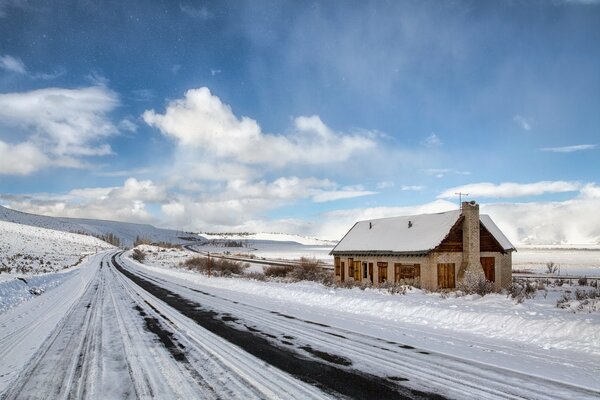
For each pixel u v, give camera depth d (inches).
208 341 444.8
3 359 384.2
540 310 543.5
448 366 333.4
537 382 289.1
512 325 465.4
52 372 337.1
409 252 1141.1
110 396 276.7
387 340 437.4
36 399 274.8
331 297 776.3
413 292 859.4
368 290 927.0
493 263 1175.6
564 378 297.7
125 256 4566.9
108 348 420.8
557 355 363.9
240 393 277.0
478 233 1120.2
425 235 1164.5
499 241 1228.5
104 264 2869.1
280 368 335.9
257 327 528.4
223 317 619.8
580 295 680.4
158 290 1122.7
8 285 1016.2
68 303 836.6
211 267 2282.2
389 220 1417.3
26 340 471.8
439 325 519.2
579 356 359.3
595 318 457.4
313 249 7381.9
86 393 284.0
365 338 449.4
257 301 837.2
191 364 352.2
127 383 303.3
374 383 294.8
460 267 1118.4
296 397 268.5
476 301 671.8
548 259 4170.8
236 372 326.0
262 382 300.0
